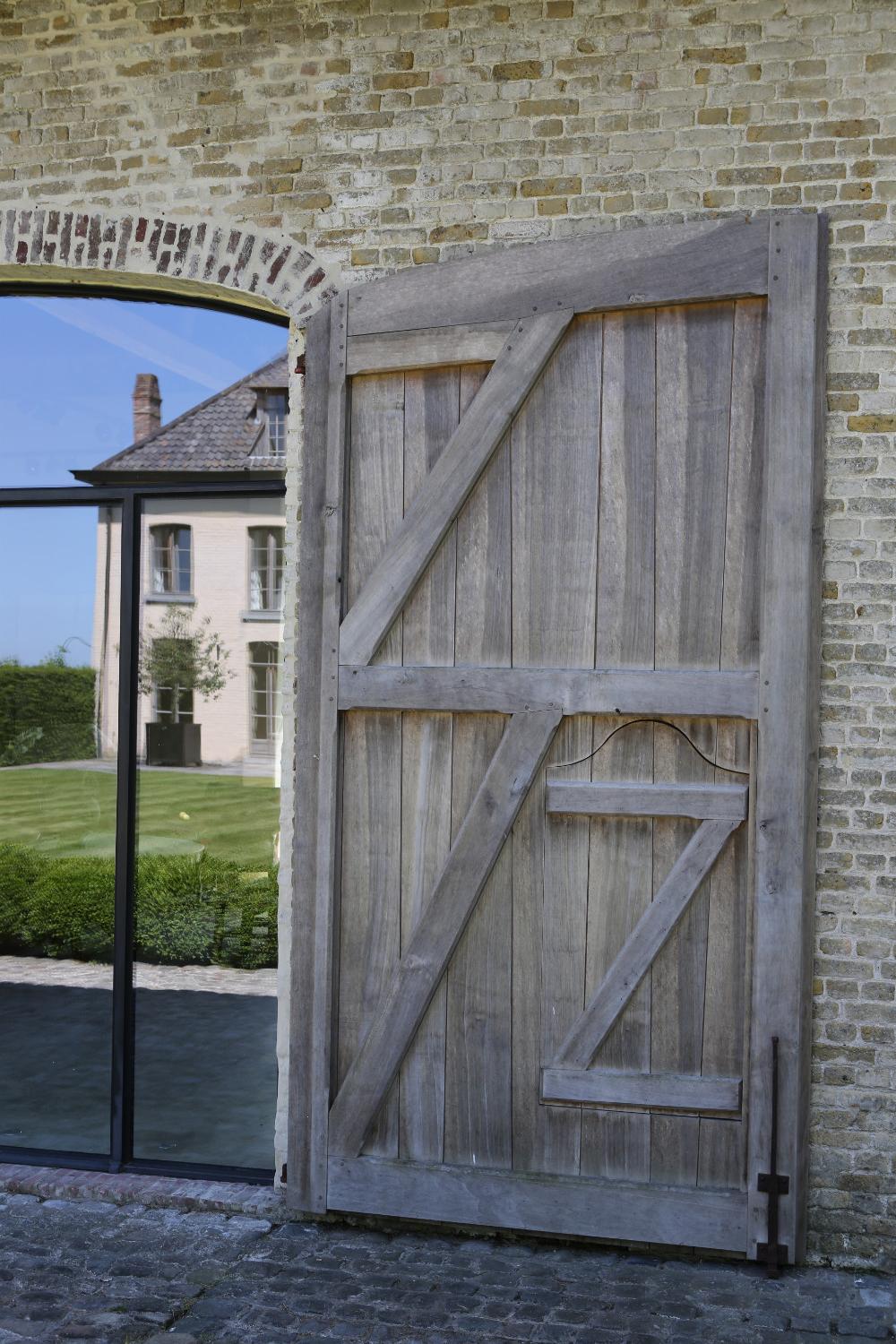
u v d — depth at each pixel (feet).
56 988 14.76
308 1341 10.49
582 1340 10.51
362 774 12.91
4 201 14.05
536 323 12.39
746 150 12.19
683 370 12.10
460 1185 12.51
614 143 12.51
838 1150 11.94
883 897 11.87
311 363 13.04
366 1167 12.75
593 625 12.32
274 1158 13.76
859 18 12.00
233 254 13.46
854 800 11.92
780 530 11.74
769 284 11.77
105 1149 14.35
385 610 12.80
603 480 12.30
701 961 12.07
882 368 11.89
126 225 13.74
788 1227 11.76
